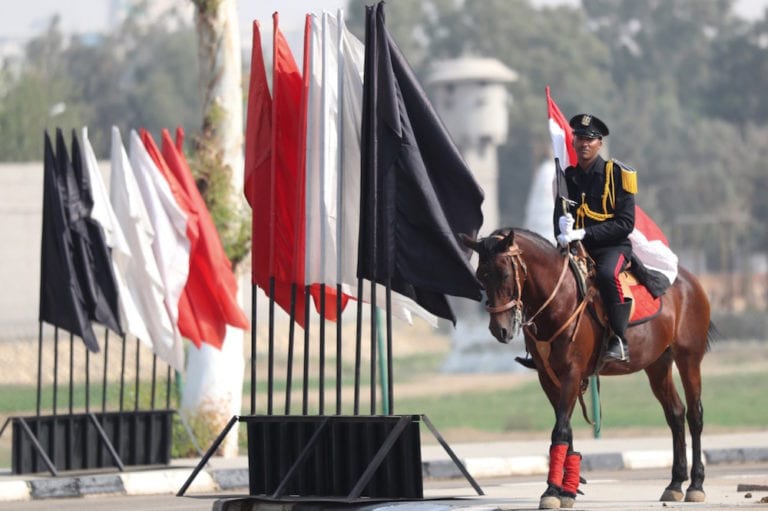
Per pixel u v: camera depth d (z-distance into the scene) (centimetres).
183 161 4375
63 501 3838
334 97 3055
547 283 2852
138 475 4119
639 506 2856
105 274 4278
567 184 3061
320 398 3072
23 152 18262
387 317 2909
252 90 3181
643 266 3108
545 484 4075
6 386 9388
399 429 2812
